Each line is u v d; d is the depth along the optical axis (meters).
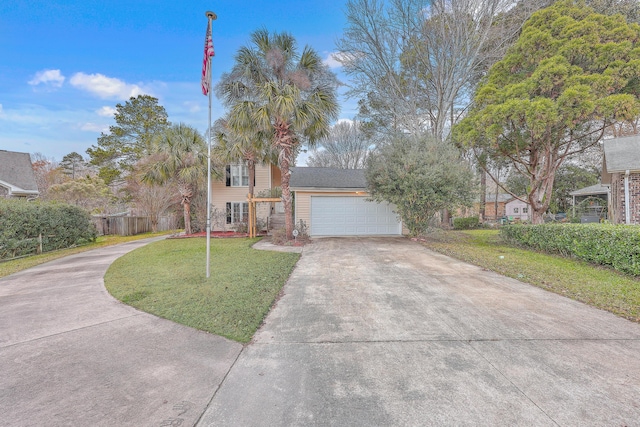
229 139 14.73
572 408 2.13
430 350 3.04
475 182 10.61
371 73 16.56
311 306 4.43
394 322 3.79
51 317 4.10
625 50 8.39
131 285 5.71
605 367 2.67
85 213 14.34
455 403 2.21
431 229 12.18
